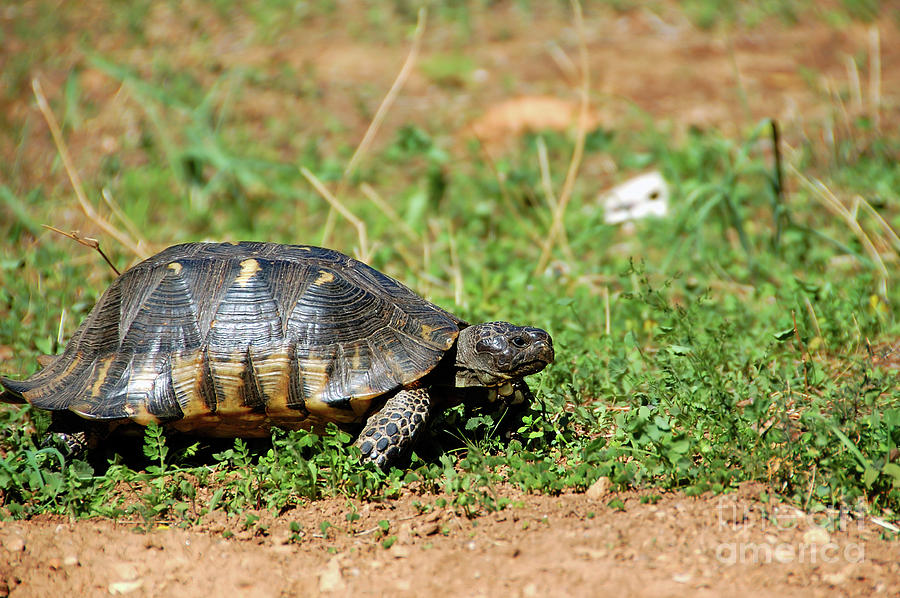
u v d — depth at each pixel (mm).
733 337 7508
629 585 4340
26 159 13688
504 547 4777
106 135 14664
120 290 6070
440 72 18828
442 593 4410
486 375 5930
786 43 20109
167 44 19828
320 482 5574
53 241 10758
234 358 5613
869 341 7570
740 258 10117
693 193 10070
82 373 5855
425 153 14688
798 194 11891
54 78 17000
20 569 4715
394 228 11875
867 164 12680
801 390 6578
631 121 15969
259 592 4535
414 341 5871
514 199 12430
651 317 8266
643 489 5309
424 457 5977
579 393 6656
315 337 5707
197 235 11422
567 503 5215
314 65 19391
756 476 5258
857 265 9547
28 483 5512
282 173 13977
